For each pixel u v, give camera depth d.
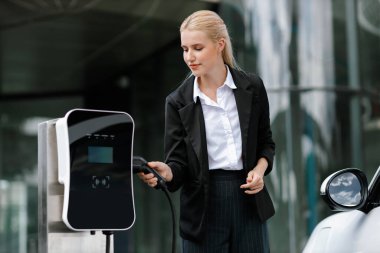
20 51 15.53
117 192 3.32
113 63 16.62
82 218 3.22
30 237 18.06
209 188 3.81
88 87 18.53
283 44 11.84
